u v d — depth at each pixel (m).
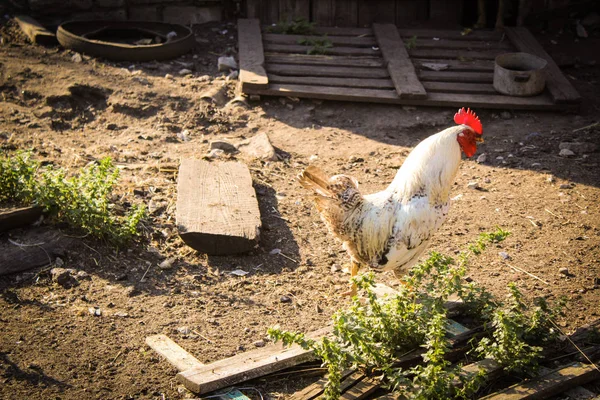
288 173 3.43
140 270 2.81
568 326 2.62
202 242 2.87
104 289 2.72
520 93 3.97
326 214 2.61
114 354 2.48
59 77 3.92
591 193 3.33
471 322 2.62
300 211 3.18
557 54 4.51
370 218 2.57
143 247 2.91
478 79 4.11
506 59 4.14
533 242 3.03
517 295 2.50
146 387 2.38
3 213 2.86
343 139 3.74
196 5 4.69
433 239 3.04
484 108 3.95
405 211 2.54
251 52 4.20
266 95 3.97
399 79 4.00
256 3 4.66
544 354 2.48
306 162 3.54
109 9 4.57
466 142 2.55
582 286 2.80
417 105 3.97
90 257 2.84
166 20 4.68
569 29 4.81
